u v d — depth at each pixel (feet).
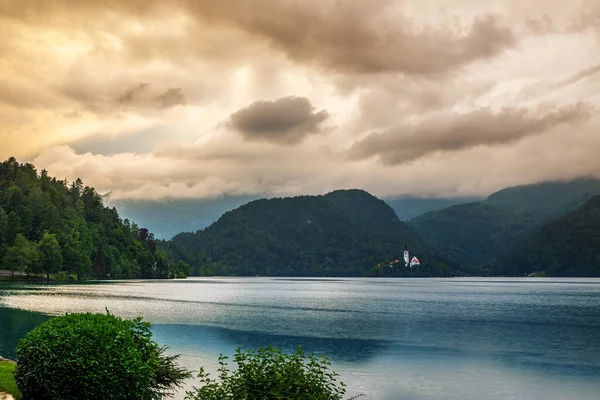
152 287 594.65
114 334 61.82
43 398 61.77
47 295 370.94
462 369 130.41
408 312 305.32
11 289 449.89
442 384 114.62
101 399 58.54
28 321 199.62
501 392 108.78
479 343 176.45
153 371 64.08
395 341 180.04
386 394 106.01
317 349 161.17
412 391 108.68
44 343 60.39
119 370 59.52
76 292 419.95
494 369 131.23
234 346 159.53
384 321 248.73
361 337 189.06
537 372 128.16
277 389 47.44
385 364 136.46
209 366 123.95
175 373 72.23
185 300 376.48
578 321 252.62
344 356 148.56
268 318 256.11
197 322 229.45
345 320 251.19
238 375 50.26
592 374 125.59
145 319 238.27
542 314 297.12
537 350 162.50
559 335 199.21
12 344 144.15
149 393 66.23
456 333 203.31
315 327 219.00
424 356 149.18
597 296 520.01
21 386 62.13
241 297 448.65
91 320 64.13
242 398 47.29
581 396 106.01
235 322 233.14
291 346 165.99
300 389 48.24
